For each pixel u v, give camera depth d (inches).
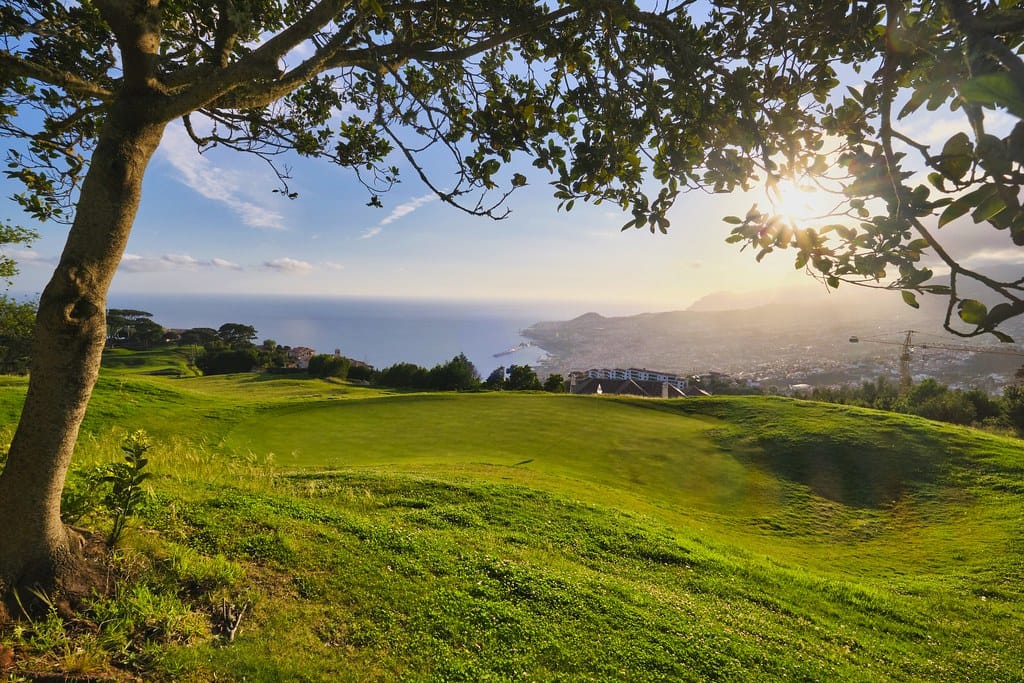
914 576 518.3
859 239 67.0
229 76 141.0
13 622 155.2
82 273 149.3
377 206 219.1
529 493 504.4
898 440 960.9
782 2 97.1
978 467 842.8
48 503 165.3
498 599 266.4
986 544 599.8
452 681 200.4
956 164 47.9
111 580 190.2
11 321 1332.4
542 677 212.2
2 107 185.0
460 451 764.0
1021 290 45.0
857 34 90.4
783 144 93.0
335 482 462.3
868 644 330.6
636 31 121.4
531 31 132.0
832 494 767.1
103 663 157.6
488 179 136.3
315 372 2374.5
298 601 229.0
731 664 249.6
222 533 265.6
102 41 197.0
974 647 357.4
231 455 650.2
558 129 148.9
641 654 241.8
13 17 174.2
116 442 462.3
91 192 149.4
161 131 157.0
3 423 619.5
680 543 452.1
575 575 323.9
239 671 178.2
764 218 73.9
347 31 147.6
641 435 948.6
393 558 285.1
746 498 721.6
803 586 417.4
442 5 150.5
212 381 2026.3
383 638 217.9
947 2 45.3
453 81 176.9
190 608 199.9
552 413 1055.6
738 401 1243.2
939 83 56.1
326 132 253.9
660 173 114.7
